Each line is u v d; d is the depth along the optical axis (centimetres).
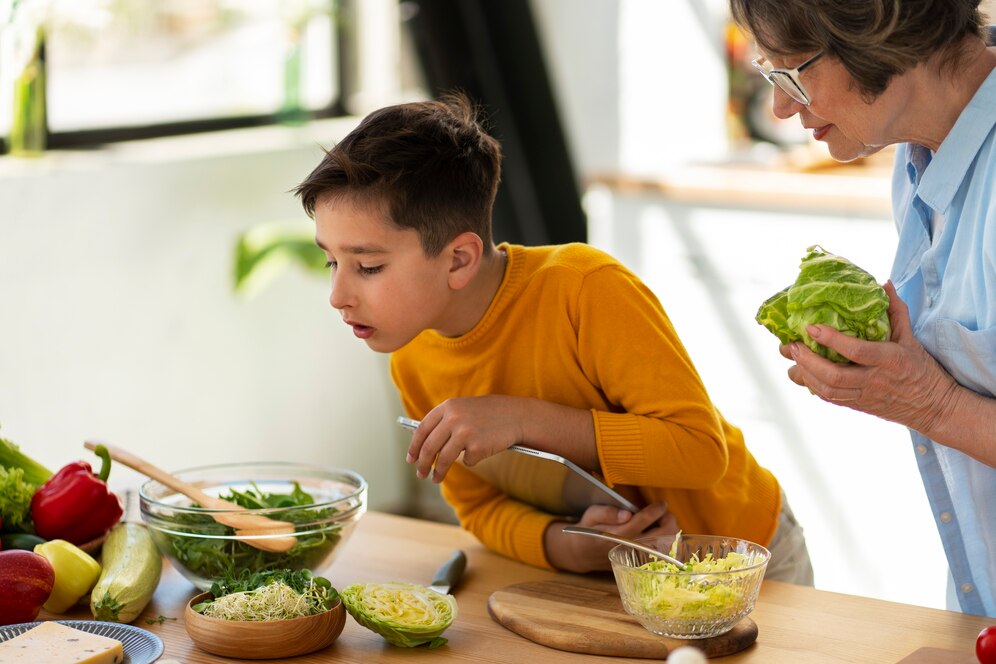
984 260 127
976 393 128
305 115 359
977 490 138
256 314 345
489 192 140
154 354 319
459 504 155
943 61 126
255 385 348
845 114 127
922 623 123
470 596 134
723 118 378
